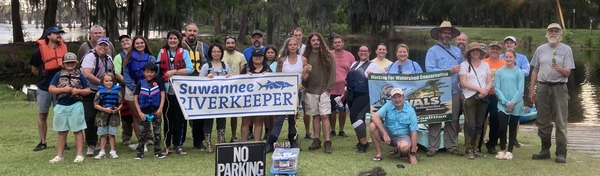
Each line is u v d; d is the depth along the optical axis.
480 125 6.79
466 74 6.76
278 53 7.88
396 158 6.67
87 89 6.25
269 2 44.19
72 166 6.02
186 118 6.61
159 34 41.03
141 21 30.30
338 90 8.03
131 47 6.80
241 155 4.91
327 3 55.22
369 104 7.26
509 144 6.76
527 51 49.44
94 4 29.95
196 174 5.69
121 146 7.36
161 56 6.80
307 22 63.53
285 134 8.53
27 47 25.66
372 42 63.16
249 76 6.78
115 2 28.94
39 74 7.00
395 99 6.41
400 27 69.81
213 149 7.09
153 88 6.45
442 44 7.17
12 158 6.46
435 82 6.84
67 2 31.59
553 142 8.20
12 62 23.39
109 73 6.47
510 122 6.72
